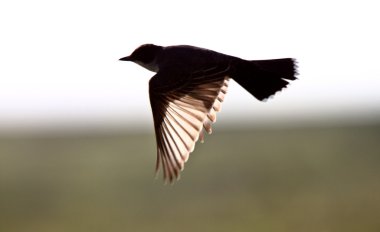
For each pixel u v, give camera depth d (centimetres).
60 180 1480
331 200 1196
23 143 1981
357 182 1324
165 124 546
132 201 1259
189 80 547
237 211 1151
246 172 1440
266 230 1039
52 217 1196
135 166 1589
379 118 2511
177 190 1314
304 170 1455
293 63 549
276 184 1338
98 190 1367
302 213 1120
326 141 1783
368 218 1078
